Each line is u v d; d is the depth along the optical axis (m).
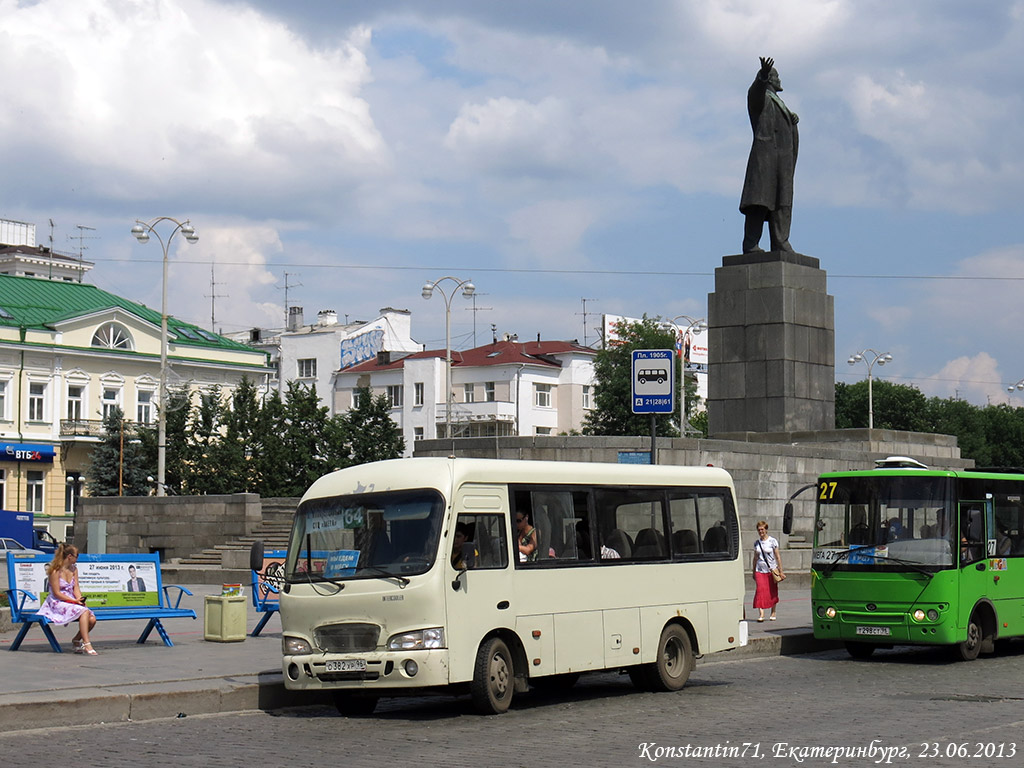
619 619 16.70
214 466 64.75
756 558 26.03
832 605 22.02
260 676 16.50
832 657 22.56
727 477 18.88
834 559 22.08
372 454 66.94
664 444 34.00
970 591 21.52
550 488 16.17
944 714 14.70
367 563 14.92
